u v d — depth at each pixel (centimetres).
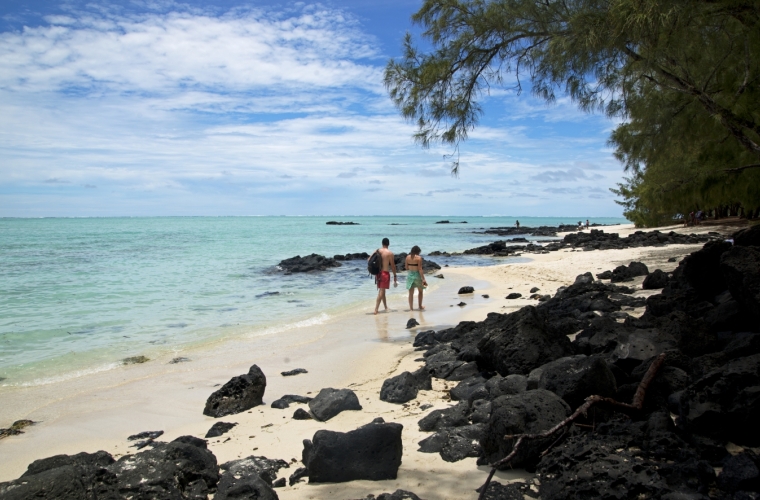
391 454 413
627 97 970
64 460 449
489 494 356
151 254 3512
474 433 470
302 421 605
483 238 6144
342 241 5344
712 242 760
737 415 370
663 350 546
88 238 5525
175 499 373
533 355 655
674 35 726
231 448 526
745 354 483
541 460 381
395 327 1199
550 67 862
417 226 11619
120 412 671
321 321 1295
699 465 331
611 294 1254
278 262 3000
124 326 1244
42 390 768
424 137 980
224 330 1194
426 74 909
